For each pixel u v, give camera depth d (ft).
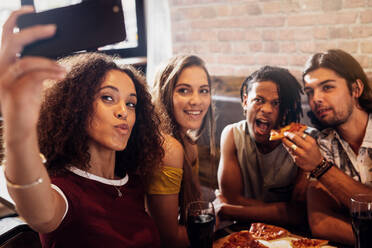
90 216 3.14
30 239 4.23
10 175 2.21
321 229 4.10
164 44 8.95
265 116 5.16
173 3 8.43
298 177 5.02
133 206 3.59
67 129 3.24
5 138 2.07
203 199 5.68
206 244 3.42
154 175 4.24
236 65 7.00
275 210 5.03
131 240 3.38
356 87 4.54
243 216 5.20
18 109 1.95
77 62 3.41
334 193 4.15
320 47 5.39
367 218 3.15
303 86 4.91
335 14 5.09
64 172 3.21
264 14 6.25
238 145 5.49
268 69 5.10
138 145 3.95
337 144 4.68
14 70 1.85
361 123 4.49
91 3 2.58
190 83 5.01
